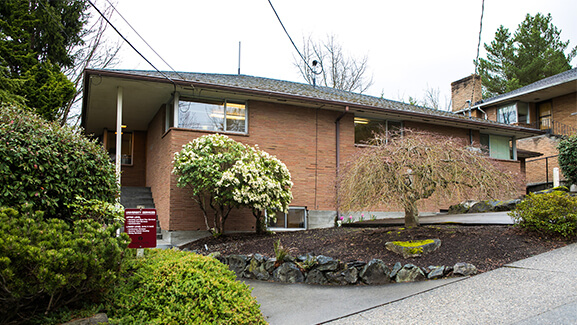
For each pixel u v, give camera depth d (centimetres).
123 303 439
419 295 539
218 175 945
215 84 1080
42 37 1675
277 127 1244
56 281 363
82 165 547
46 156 497
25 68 1438
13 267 353
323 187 1290
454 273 602
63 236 402
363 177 732
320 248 763
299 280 658
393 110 1355
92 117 1430
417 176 732
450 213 1380
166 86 1082
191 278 465
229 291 464
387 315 483
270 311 534
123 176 1575
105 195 597
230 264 755
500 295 500
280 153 1237
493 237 732
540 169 2245
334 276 639
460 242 711
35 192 479
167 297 438
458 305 486
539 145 2295
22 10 1484
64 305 416
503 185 731
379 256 682
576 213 721
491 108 2530
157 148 1305
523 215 760
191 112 1148
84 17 1889
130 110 1334
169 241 1044
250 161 1005
